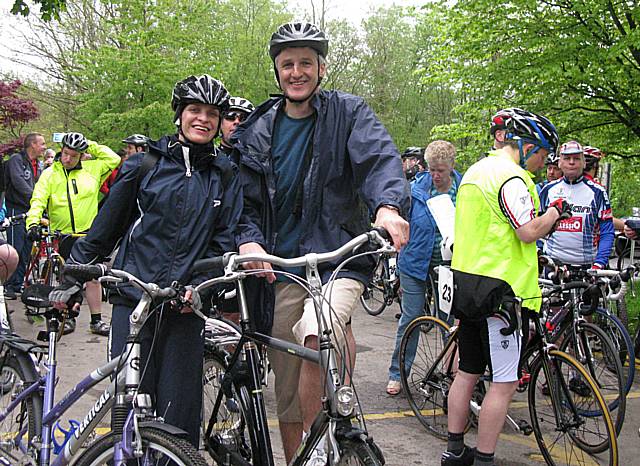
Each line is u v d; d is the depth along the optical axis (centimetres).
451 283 334
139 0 1603
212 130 268
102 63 1591
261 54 2436
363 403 493
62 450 258
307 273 223
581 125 940
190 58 1722
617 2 809
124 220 267
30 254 843
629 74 838
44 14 730
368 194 264
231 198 276
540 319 366
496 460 395
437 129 1159
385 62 3203
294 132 296
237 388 270
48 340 296
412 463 387
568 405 355
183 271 259
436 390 427
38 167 923
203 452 314
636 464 390
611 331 463
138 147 819
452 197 480
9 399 317
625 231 673
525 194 315
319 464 221
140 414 220
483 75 917
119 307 261
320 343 220
